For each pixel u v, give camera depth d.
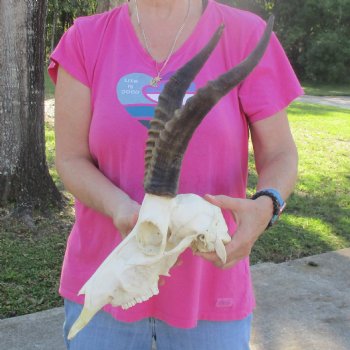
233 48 1.82
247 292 1.93
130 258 1.46
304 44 36.78
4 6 5.41
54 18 24.72
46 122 11.04
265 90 1.81
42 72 5.75
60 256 4.94
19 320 3.90
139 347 1.90
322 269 5.09
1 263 4.72
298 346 3.83
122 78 1.79
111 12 1.91
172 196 1.41
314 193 7.73
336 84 35.44
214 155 1.76
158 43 1.81
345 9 35.31
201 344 1.88
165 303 1.83
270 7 36.09
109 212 1.69
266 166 1.80
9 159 5.67
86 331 1.91
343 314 4.28
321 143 11.45
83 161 1.85
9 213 5.58
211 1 1.88
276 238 5.83
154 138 1.39
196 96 1.26
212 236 1.48
